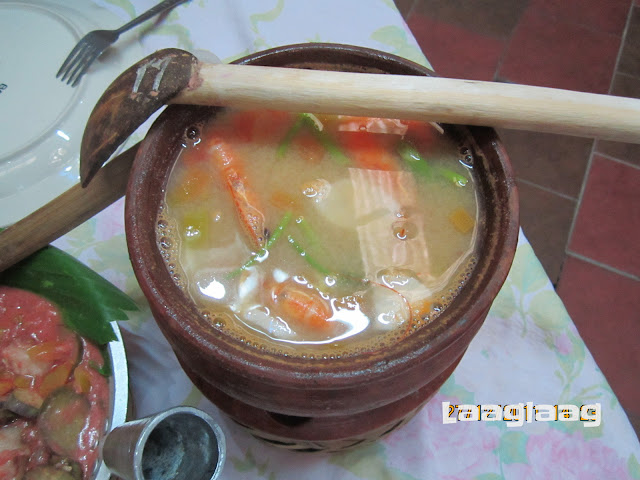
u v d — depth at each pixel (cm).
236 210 38
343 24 56
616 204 87
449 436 41
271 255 37
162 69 32
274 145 40
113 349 38
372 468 41
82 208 35
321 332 33
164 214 37
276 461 41
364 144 40
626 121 30
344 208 38
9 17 52
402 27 56
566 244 84
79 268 39
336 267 36
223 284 35
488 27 101
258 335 33
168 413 28
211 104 33
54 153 45
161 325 30
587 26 101
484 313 30
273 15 56
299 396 28
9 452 35
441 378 36
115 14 54
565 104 30
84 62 49
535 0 104
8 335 38
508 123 31
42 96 47
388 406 34
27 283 39
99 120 31
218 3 56
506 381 43
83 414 36
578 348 44
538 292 46
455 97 31
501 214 32
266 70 32
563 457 41
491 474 40
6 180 44
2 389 36
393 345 27
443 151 39
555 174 89
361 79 32
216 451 29
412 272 36
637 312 80
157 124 34
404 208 38
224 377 29
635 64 98
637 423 73
